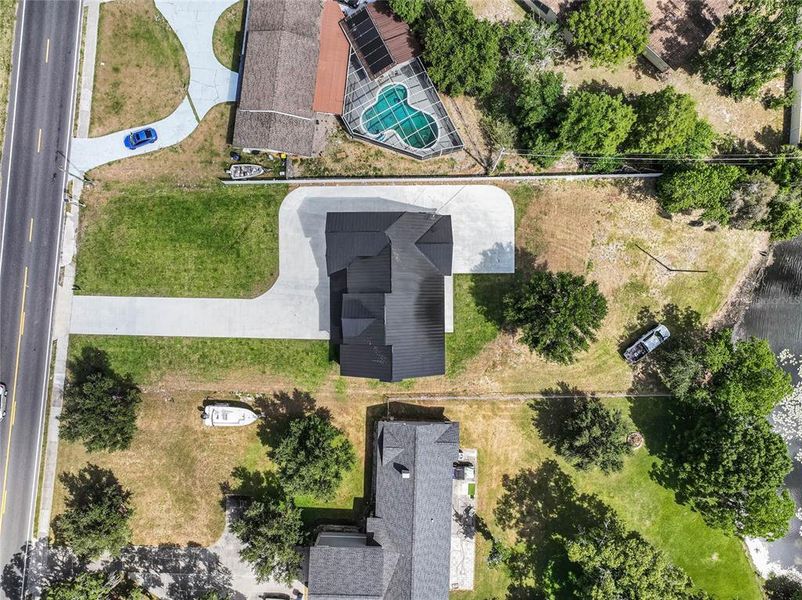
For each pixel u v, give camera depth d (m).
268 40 41.09
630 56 40.59
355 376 40.38
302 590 42.84
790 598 42.28
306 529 43.03
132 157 43.53
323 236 43.50
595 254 43.09
